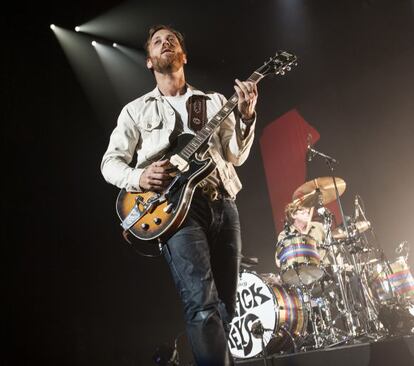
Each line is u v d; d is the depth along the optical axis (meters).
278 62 2.12
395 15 6.92
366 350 2.90
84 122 7.35
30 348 5.96
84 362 6.24
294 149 7.80
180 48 2.24
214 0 7.14
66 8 7.00
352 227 4.70
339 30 7.29
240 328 4.39
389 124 7.16
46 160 6.92
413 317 3.73
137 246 7.14
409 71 7.08
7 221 6.35
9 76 6.83
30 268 6.32
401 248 5.26
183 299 1.75
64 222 6.79
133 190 1.95
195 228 1.81
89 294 6.63
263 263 7.91
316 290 4.83
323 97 7.83
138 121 2.12
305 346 4.43
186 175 1.84
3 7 6.65
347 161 7.38
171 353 3.88
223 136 2.11
